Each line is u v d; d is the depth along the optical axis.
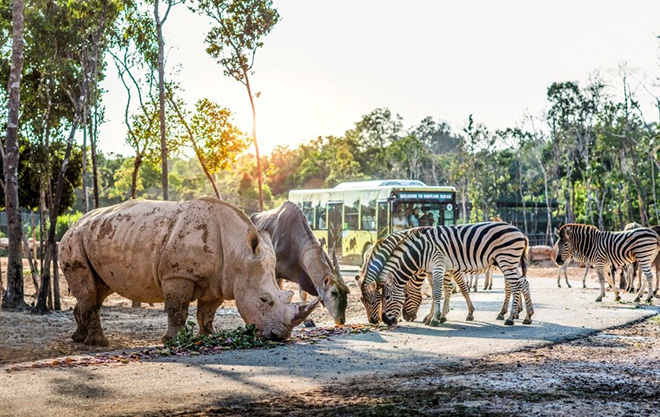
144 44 23.95
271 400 8.12
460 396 8.25
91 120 21.30
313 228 37.97
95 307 13.38
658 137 60.94
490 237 15.11
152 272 12.48
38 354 12.23
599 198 75.31
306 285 15.13
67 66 21.28
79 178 28.72
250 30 29.61
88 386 8.88
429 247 15.10
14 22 18.28
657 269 23.22
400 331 14.16
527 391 8.55
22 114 21.89
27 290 24.08
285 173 126.75
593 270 36.72
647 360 10.84
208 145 27.83
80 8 20.30
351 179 97.56
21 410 7.74
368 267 15.04
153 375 9.55
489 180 84.44
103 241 12.86
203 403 7.98
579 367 10.21
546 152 88.31
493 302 20.39
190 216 12.49
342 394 8.41
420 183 33.03
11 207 17.95
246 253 12.27
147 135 25.64
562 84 73.69
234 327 15.37
